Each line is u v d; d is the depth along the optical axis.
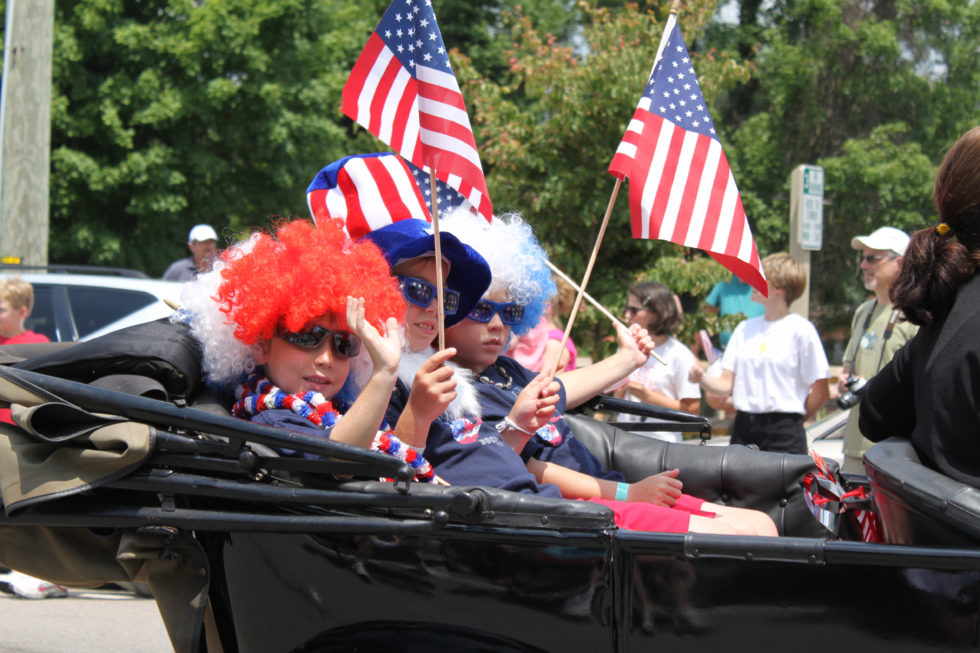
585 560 1.98
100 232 15.89
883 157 15.47
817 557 1.85
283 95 16.00
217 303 2.53
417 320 3.00
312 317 2.46
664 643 1.94
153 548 2.23
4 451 2.27
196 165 15.79
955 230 2.18
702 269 8.20
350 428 2.32
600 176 8.44
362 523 2.06
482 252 3.25
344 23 17.22
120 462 2.16
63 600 5.03
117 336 2.46
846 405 5.00
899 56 16.34
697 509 3.09
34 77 9.39
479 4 22.50
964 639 1.79
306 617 2.17
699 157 3.11
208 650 2.41
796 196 7.71
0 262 7.34
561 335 5.88
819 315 16.69
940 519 1.95
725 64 8.77
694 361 5.72
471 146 2.69
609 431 3.59
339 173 3.30
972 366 2.03
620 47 8.41
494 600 2.03
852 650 1.85
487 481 2.66
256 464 2.13
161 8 15.86
